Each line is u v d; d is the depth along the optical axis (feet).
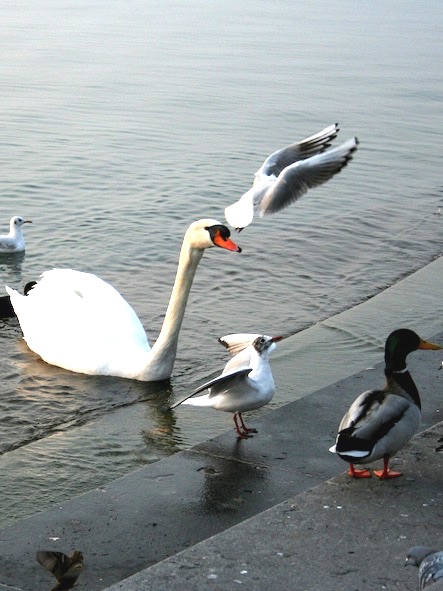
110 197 58.13
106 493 24.86
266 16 146.41
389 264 49.80
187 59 105.09
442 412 28.76
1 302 43.21
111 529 23.17
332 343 39.32
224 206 57.11
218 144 70.49
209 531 23.18
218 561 20.02
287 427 28.43
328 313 43.14
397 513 22.03
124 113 78.79
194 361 38.37
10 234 50.16
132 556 22.08
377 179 64.90
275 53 112.16
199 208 56.59
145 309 43.62
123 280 46.85
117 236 52.11
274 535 21.03
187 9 150.10
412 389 24.40
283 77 97.55
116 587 19.12
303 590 19.01
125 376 36.73
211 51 111.24
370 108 85.40
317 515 21.91
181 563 19.94
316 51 115.24
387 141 74.43
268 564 19.90
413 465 24.54
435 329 40.70
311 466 26.30
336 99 88.33
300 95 89.30
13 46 108.58
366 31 135.33
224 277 47.29
